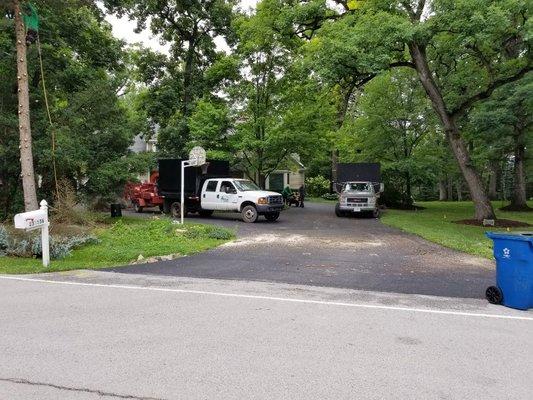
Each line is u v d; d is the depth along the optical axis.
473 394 3.75
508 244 6.59
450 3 15.95
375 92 29.89
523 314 6.25
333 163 43.12
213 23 32.06
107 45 22.45
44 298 7.02
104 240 12.95
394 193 30.66
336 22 19.22
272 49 24.88
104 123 18.02
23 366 4.31
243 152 26.19
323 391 3.79
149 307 6.47
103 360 4.45
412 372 4.20
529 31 15.27
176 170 21.98
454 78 23.75
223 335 5.22
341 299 7.00
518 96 20.19
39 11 17.45
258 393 3.75
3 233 11.66
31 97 16.86
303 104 25.06
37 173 16.78
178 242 12.83
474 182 20.11
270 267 9.70
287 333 5.31
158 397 3.67
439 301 6.93
